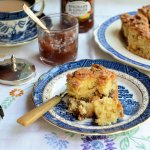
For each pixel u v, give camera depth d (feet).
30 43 2.54
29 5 2.48
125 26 2.44
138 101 1.98
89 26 2.65
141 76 2.12
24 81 2.17
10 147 1.77
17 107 1.99
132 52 2.35
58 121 1.82
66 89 2.02
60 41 2.27
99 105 1.85
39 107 1.86
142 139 1.81
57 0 3.05
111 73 1.97
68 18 2.43
